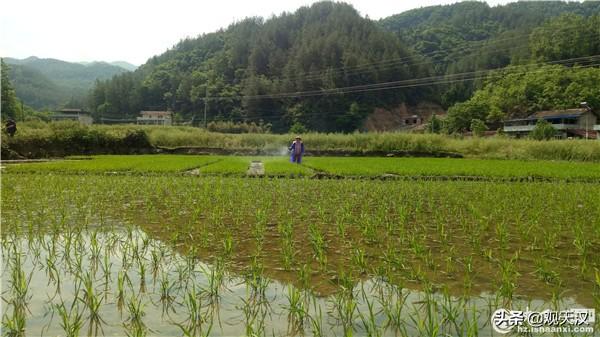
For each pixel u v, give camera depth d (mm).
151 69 128875
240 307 4363
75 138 35219
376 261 5906
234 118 93750
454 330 3871
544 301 4574
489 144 35500
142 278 4961
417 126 87250
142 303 4410
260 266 5531
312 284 5012
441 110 99312
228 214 9102
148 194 11867
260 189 13102
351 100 91938
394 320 4047
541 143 33344
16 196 11305
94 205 10148
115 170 18734
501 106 73812
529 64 79562
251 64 105188
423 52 112562
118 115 106688
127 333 3758
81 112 92312
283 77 97812
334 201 11031
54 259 5844
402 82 88438
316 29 110375
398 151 37281
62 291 4707
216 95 97062
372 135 39688
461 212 9555
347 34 107688
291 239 6770
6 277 5129
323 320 4074
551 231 7809
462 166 22547
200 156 34656
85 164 21953
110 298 4523
